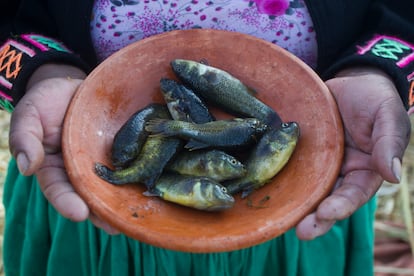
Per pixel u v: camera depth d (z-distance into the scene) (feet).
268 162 1.81
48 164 1.73
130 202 1.72
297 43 1.97
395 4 2.01
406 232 3.20
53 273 2.09
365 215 2.09
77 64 1.94
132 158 1.86
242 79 2.00
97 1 1.91
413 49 1.93
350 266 2.17
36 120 1.68
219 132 1.90
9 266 2.27
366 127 1.71
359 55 1.87
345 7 1.90
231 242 1.54
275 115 1.93
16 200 2.17
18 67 1.87
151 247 1.94
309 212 1.63
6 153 3.71
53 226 2.08
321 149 1.77
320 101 1.83
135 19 1.93
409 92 1.86
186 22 1.95
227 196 1.69
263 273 2.08
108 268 2.03
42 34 2.03
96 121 1.86
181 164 1.89
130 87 1.96
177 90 1.97
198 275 1.97
